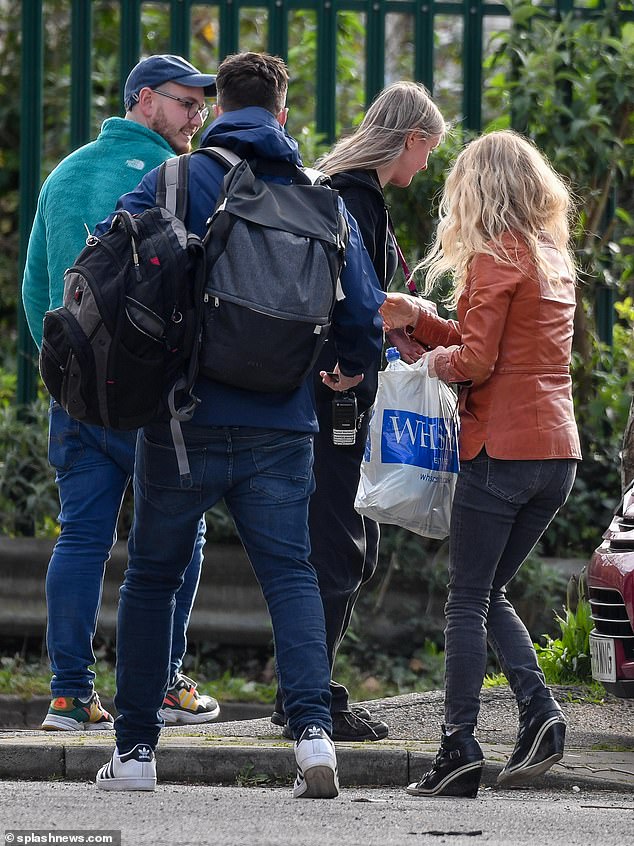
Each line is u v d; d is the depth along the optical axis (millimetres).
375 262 18266
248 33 51000
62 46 50438
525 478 15938
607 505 30125
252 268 13602
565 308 16312
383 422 16641
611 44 31141
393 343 17938
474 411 16172
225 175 14055
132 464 20172
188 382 13594
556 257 16359
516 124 31078
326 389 18188
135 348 13359
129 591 14773
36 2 30516
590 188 31141
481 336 15734
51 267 20578
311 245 13930
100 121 46031
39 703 26562
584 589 24781
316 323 13797
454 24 55969
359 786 17734
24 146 30703
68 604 20078
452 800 15711
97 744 18125
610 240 32688
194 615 28781
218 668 29281
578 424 30656
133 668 14953
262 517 14258
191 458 14000
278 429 14102
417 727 20141
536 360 16047
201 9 51500
